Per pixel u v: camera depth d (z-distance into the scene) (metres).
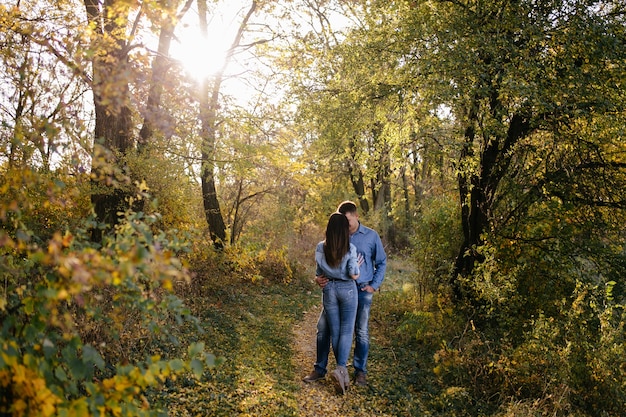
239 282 11.30
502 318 8.26
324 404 5.34
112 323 3.99
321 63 13.09
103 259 2.47
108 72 3.45
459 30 7.89
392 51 9.21
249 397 4.95
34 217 4.44
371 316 10.19
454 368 6.86
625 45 7.52
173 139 7.88
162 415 2.83
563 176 9.09
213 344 6.68
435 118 9.33
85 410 2.37
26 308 2.64
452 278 10.02
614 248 9.41
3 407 2.34
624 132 7.99
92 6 6.06
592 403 6.51
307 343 8.10
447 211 10.53
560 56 7.79
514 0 7.71
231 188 13.89
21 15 5.36
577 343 6.82
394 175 11.58
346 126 11.88
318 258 5.86
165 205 7.72
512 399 5.94
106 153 3.14
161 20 3.78
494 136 8.50
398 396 6.01
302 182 14.07
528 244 9.40
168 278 2.46
